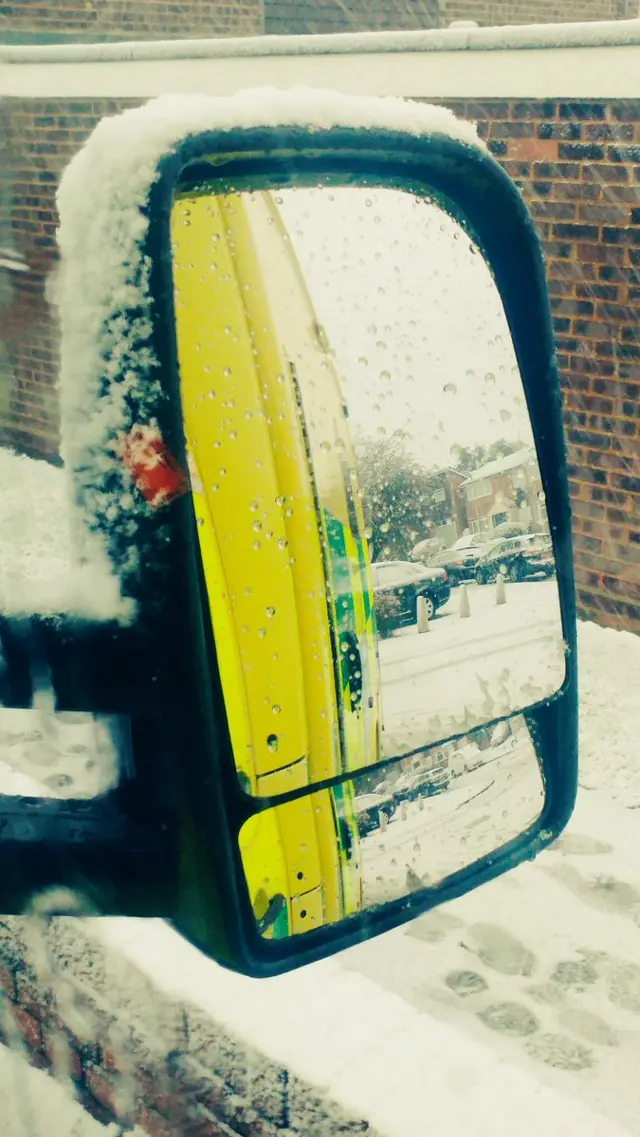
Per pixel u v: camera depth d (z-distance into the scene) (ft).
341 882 4.12
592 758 13.74
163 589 3.36
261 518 4.05
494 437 5.05
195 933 3.54
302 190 4.36
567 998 9.55
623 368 16.01
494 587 4.97
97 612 3.40
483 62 15.75
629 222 15.28
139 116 3.59
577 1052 8.80
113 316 3.44
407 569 4.65
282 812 3.85
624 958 10.11
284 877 3.84
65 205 3.57
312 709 4.09
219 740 3.48
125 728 3.49
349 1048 6.21
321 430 4.43
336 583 4.36
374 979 9.89
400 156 4.42
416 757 4.52
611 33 14.30
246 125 3.76
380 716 4.40
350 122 4.19
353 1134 5.74
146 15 29.14
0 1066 7.95
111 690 3.40
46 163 19.20
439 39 15.92
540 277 5.06
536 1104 5.76
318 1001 6.66
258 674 3.87
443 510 4.81
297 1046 6.24
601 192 15.48
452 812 4.62
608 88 14.82
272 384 4.23
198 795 3.43
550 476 5.24
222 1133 6.49
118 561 3.41
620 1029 9.10
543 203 16.22
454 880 4.53
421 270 4.81
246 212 4.17
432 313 4.90
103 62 18.94
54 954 7.54
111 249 3.46
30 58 19.47
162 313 3.40
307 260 4.43
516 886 11.43
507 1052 8.80
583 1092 8.27
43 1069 7.79
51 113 19.44
